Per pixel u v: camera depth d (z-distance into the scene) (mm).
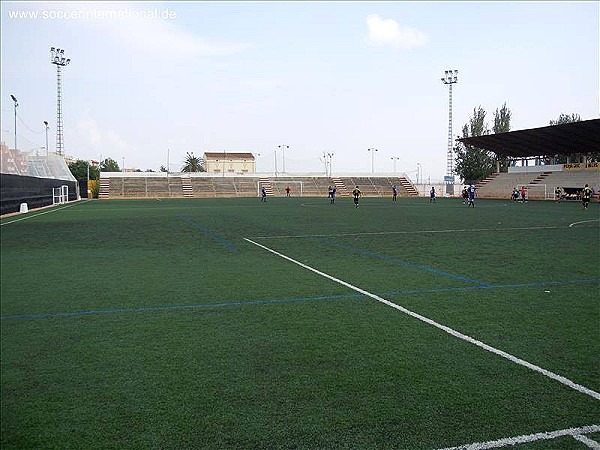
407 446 3031
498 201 45406
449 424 3301
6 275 8766
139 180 68125
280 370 4258
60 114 56438
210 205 38531
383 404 3600
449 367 4301
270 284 7898
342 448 3018
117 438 3162
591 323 5617
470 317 5895
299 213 27484
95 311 6258
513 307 6363
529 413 3449
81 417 3451
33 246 12883
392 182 77000
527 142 48125
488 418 3379
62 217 24547
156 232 16625
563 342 4957
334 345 4895
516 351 4699
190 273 8930
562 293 7160
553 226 18391
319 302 6688
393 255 11086
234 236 15305
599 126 37750
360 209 31766
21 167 32094
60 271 9164
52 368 4355
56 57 55500
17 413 3525
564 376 4094
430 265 9688
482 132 72375
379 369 4266
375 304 6562
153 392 3840
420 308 6332
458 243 13250
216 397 3736
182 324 5668
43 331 5426
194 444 3076
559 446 3027
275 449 3014
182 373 4211
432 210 30266
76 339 5145
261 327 5527
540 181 51719
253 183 71938
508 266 9508
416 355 4602
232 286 7758
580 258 10453
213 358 4562
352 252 11602
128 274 8844
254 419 3389
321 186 73375
